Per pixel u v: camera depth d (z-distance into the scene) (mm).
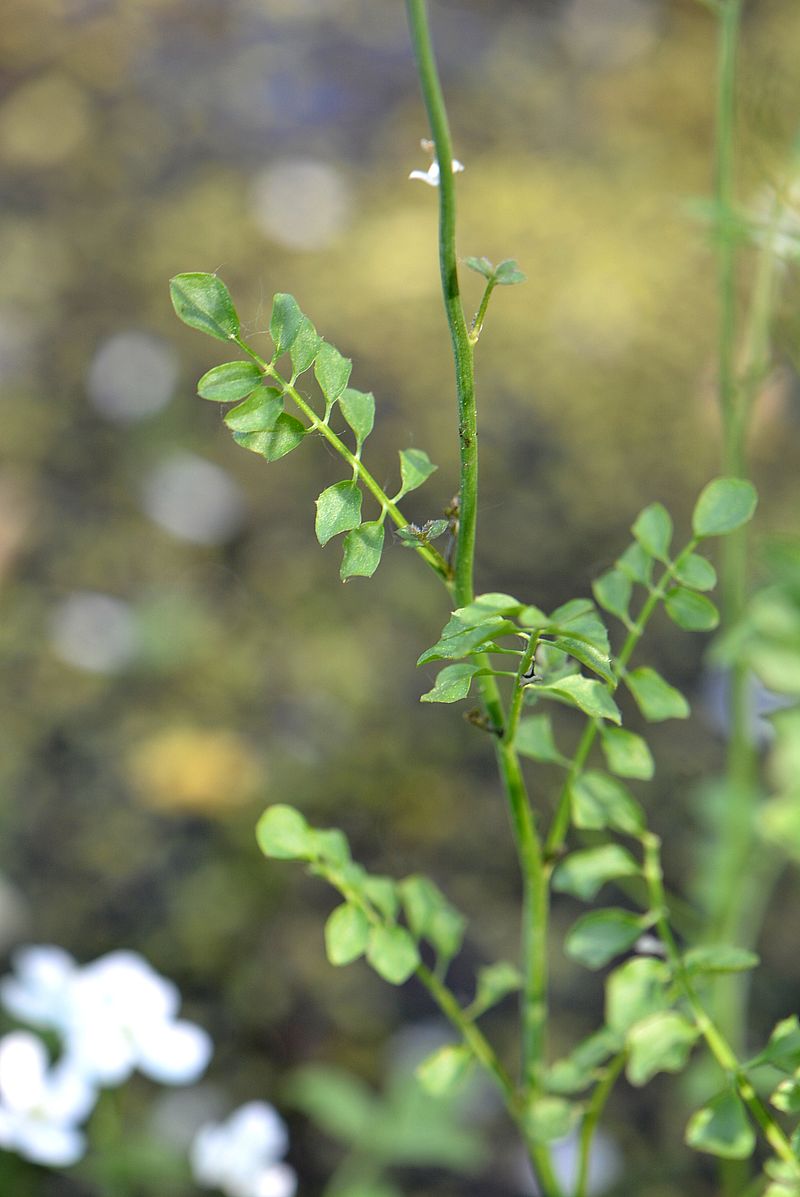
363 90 1343
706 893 656
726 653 509
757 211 522
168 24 1453
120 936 739
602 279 1127
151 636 897
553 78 1351
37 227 1207
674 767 822
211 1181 534
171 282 360
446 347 1069
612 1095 667
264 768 827
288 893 765
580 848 773
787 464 964
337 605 922
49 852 778
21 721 849
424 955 732
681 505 962
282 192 1226
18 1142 481
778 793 652
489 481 980
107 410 1044
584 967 726
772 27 1231
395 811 807
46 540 958
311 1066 684
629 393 1041
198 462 1005
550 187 1218
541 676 383
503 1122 659
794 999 705
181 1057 486
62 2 1486
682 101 1312
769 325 512
